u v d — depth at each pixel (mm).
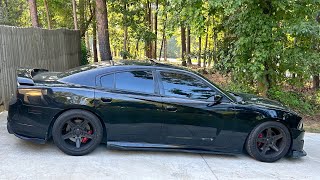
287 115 4395
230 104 4289
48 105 3941
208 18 7688
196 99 4250
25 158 3893
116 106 4066
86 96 4016
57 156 4027
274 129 4418
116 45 21203
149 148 4219
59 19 18594
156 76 4270
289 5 7102
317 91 9797
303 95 9281
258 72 7391
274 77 8055
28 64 7324
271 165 4328
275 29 7352
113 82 4176
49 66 9086
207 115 4215
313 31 6523
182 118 4180
